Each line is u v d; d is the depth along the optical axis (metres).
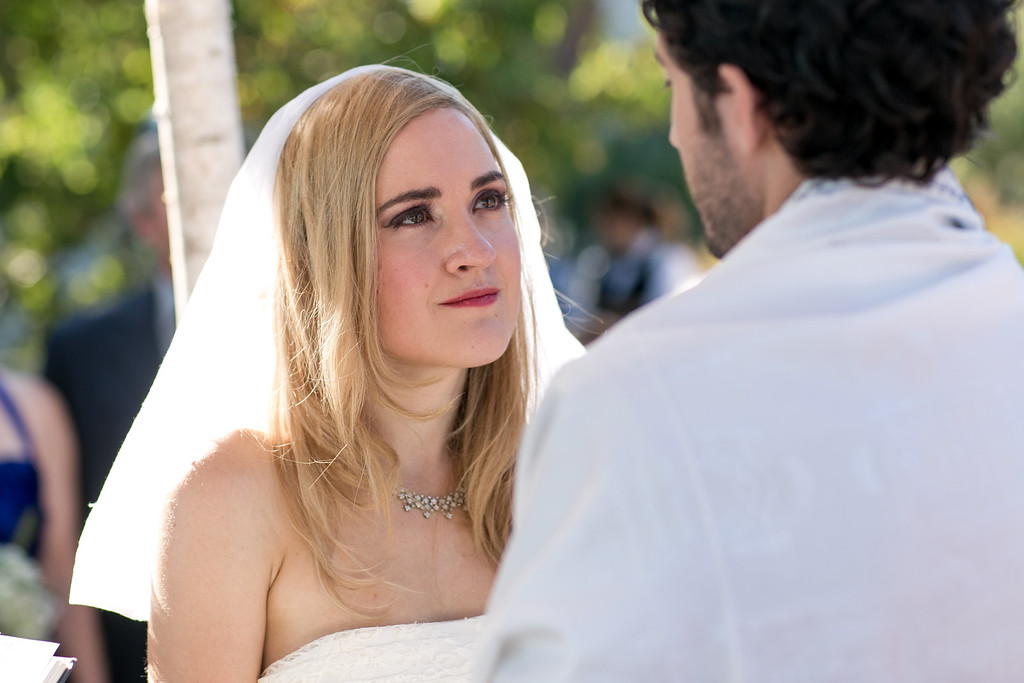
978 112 1.36
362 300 2.05
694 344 1.27
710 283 1.34
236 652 1.92
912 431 1.28
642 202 7.92
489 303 2.07
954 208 1.40
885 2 1.27
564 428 1.28
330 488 2.06
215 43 2.56
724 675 1.21
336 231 2.04
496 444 2.23
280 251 2.14
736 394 1.25
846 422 1.26
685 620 1.20
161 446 2.14
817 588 1.22
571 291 8.84
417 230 2.05
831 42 1.27
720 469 1.22
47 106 7.23
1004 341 1.35
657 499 1.22
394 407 2.10
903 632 1.26
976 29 1.29
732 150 1.39
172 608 1.92
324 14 7.50
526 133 8.27
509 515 2.23
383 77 2.12
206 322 2.14
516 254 2.14
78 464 3.66
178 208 2.57
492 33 7.79
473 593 2.15
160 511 1.97
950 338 1.32
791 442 1.24
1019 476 1.32
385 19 7.63
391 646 1.96
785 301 1.30
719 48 1.33
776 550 1.22
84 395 3.67
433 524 2.16
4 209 7.38
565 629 1.20
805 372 1.26
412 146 2.04
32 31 7.09
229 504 1.95
